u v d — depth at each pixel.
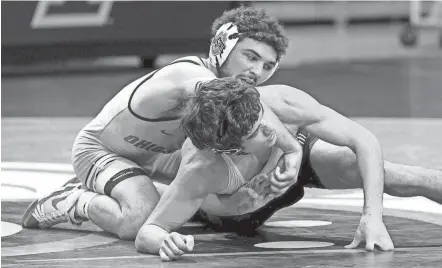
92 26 25.47
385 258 6.31
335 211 8.99
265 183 7.04
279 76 27.27
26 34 25.97
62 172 11.76
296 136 7.36
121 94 7.73
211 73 7.21
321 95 22.70
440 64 31.36
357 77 27.16
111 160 7.72
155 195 7.40
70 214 7.73
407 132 15.88
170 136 7.55
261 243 7.15
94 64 31.23
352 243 6.83
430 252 6.55
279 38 7.24
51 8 26.06
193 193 6.71
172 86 7.14
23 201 9.60
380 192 6.86
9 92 24.12
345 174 7.42
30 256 6.58
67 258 6.48
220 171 6.71
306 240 7.29
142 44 25.16
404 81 26.08
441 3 37.81
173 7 24.94
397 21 46.16
